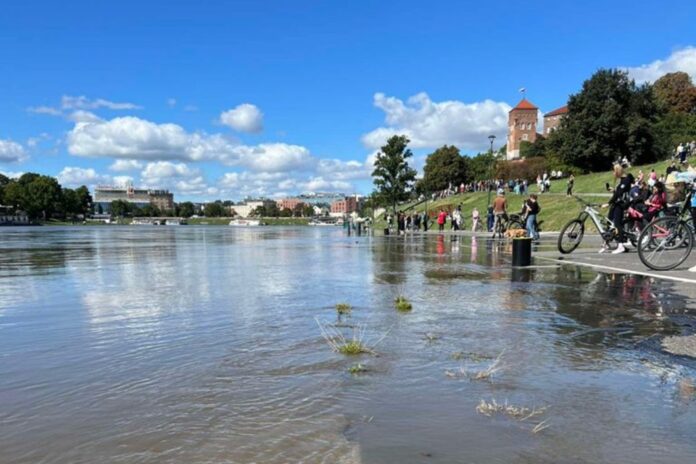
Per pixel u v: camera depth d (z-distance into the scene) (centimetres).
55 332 512
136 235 4806
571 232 1335
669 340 452
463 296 702
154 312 613
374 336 475
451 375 360
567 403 307
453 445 254
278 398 320
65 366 395
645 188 1270
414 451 248
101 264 1323
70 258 1572
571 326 509
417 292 744
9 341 475
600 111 7600
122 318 579
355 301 673
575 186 5222
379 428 274
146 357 417
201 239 3491
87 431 275
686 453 246
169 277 990
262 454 247
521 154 13525
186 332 505
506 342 448
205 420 288
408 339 462
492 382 345
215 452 249
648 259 980
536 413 292
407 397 319
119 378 364
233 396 324
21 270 1166
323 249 1938
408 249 1833
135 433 272
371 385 341
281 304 657
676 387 334
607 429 271
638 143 7500
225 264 1282
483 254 1527
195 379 359
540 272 977
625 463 236
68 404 315
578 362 388
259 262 1331
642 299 664
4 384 353
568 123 7969
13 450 254
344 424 280
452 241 2409
